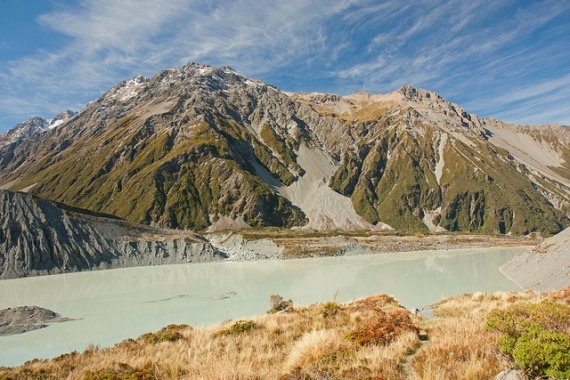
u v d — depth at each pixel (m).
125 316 48.91
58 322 47.09
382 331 15.20
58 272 94.31
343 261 102.31
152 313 49.97
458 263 92.31
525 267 66.50
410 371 11.16
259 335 18.09
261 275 80.25
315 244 129.62
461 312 25.50
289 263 102.19
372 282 67.44
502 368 9.84
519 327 12.14
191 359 15.38
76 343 38.16
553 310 14.55
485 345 11.50
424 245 138.25
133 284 74.69
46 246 98.31
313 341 14.17
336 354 12.88
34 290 70.50
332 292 59.00
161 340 20.58
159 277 83.50
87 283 77.44
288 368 12.55
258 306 51.06
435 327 17.88
